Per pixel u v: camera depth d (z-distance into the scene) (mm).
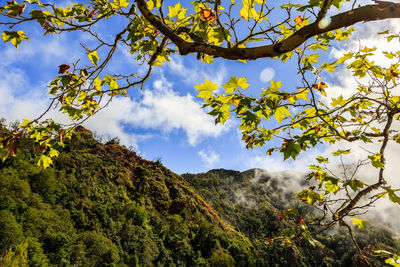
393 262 1839
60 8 1867
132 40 2188
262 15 1538
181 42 1279
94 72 1994
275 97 1831
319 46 2215
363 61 2242
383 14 803
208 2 1699
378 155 2035
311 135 2016
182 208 89812
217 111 1834
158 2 1983
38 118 1919
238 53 1115
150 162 107000
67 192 57312
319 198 2221
